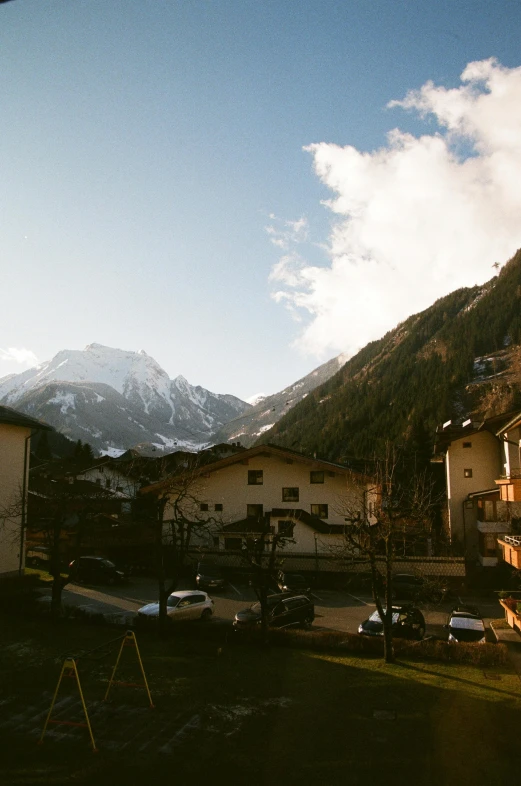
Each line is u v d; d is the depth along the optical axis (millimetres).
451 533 47500
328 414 174750
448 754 12578
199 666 18875
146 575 42219
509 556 28047
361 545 22578
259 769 11727
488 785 11227
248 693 16344
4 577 33031
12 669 17906
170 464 75375
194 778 11281
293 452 47812
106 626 24422
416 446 78688
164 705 15156
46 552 43781
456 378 146500
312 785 11094
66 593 33500
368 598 35438
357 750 12711
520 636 26031
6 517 31672
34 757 11992
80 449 105250
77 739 12938
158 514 24156
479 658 19984
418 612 26344
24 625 24109
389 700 15977
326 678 17953
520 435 34000
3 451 34125
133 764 11805
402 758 12352
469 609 28422
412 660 20438
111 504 58281
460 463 48062
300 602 27766
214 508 47625
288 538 43000
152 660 19422
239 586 38500
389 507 21906
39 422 36969
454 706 15555
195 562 39875
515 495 27406
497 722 14453
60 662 18797
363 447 124688
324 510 45938
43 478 61781
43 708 14742
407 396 149000
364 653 21391
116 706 15008
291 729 13820
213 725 13945
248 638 22500
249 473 47750
